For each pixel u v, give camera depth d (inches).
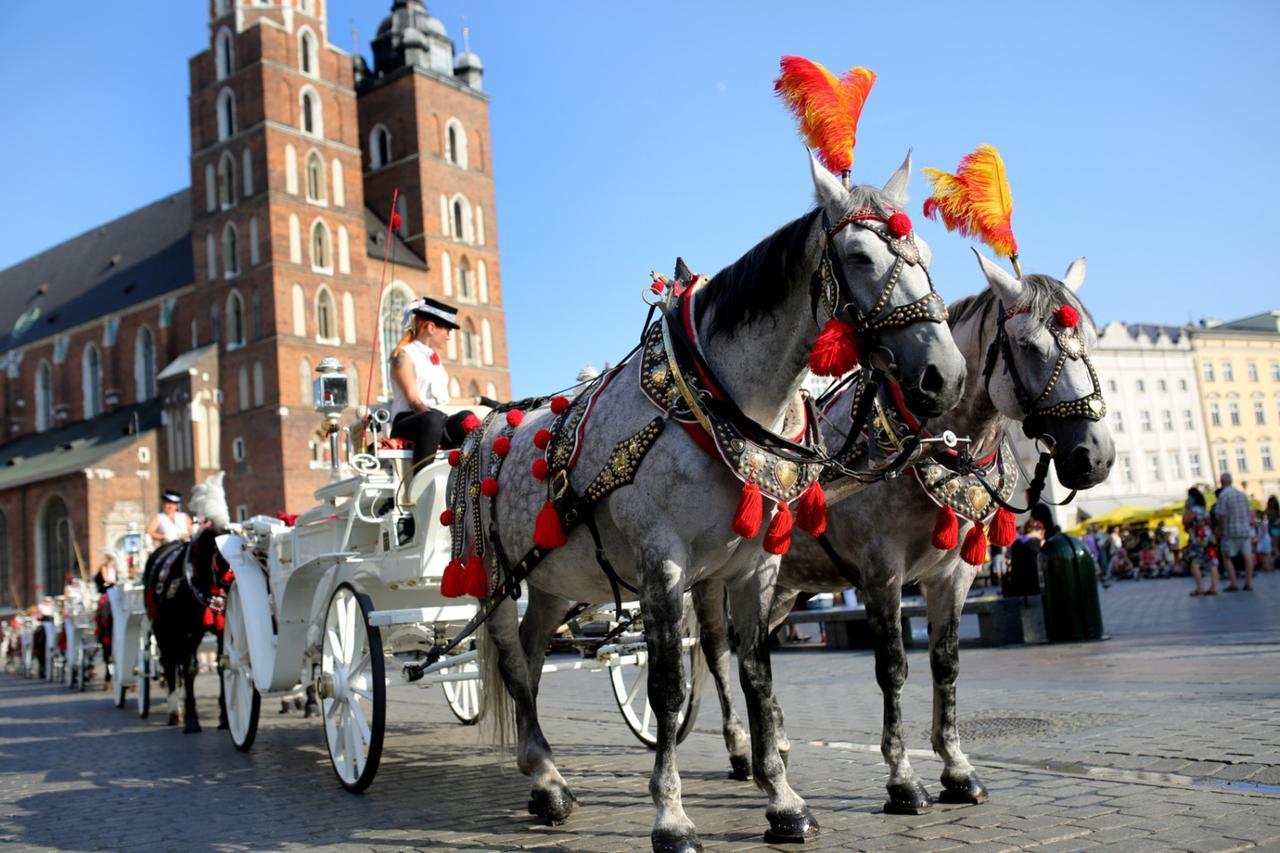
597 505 182.2
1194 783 198.5
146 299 2365.9
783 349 168.4
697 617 225.9
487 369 2354.8
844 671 469.1
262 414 1993.1
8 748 383.2
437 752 311.7
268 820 225.0
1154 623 576.1
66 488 2145.7
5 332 2834.6
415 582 250.4
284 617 308.3
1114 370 2753.4
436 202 2306.8
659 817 166.9
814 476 175.5
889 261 152.9
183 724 437.7
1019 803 193.3
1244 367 2915.8
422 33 2380.7
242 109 2066.9
